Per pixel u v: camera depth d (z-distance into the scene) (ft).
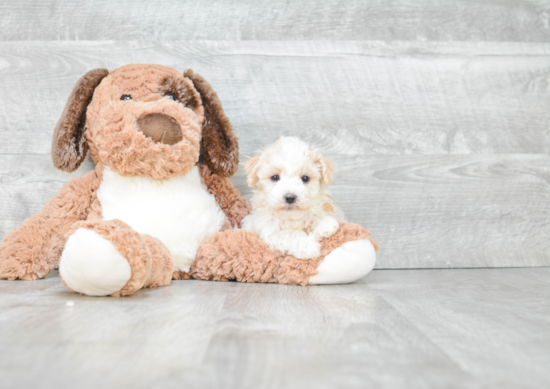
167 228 4.88
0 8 6.00
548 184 6.49
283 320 3.25
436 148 6.41
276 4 6.24
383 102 6.35
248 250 4.85
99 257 3.73
